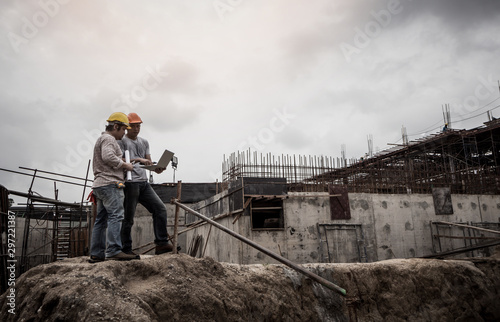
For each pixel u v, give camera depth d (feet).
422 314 26.43
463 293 28.76
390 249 48.42
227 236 45.21
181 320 14.33
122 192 15.47
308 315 21.83
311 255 43.50
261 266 22.98
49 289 12.55
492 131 73.20
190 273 16.55
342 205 46.57
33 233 74.90
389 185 53.98
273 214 49.98
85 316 11.39
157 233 17.95
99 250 15.12
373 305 25.11
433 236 51.37
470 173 62.54
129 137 17.42
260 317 19.10
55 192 53.52
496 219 57.11
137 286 14.46
